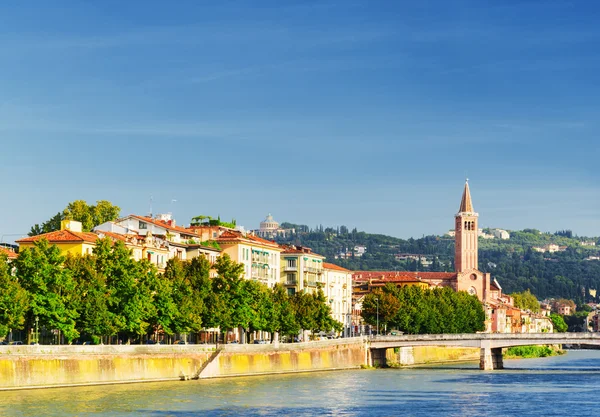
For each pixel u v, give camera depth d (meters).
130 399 182.38
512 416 178.38
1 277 189.62
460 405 193.75
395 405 192.00
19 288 190.50
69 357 197.00
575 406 193.75
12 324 188.00
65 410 164.38
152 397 187.12
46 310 197.00
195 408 175.12
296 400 193.88
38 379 190.38
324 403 190.88
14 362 185.50
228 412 172.12
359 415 176.00
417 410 184.88
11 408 164.12
